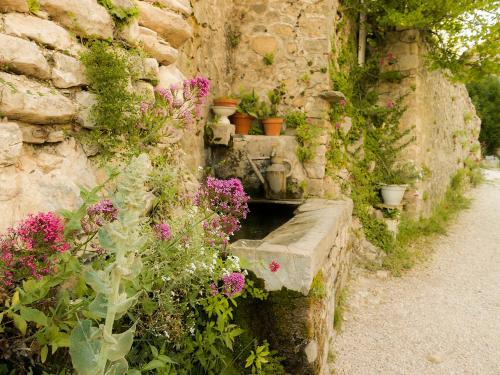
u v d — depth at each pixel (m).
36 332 1.26
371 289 4.48
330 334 3.24
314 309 2.48
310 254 2.37
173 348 1.99
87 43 2.15
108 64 2.15
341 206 4.22
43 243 1.23
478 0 5.12
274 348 2.43
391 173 6.13
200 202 1.97
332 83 5.18
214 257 2.08
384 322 3.76
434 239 6.36
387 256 5.35
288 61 5.07
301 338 2.41
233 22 5.21
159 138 2.49
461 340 3.48
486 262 5.47
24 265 1.22
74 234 1.59
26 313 1.17
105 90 2.13
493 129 16.58
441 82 7.82
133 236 0.81
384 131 6.30
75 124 2.09
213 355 2.14
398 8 5.72
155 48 2.76
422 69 6.41
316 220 3.45
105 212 1.53
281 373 2.39
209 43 4.55
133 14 2.44
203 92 2.38
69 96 2.02
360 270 5.02
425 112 6.75
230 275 1.97
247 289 2.42
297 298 2.40
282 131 5.06
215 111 4.54
